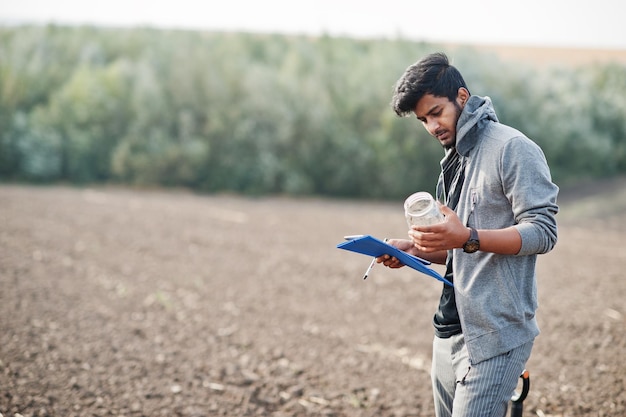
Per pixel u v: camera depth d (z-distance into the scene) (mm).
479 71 17672
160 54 18844
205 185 17109
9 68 18594
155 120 17453
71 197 13844
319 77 17812
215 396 4262
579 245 9938
